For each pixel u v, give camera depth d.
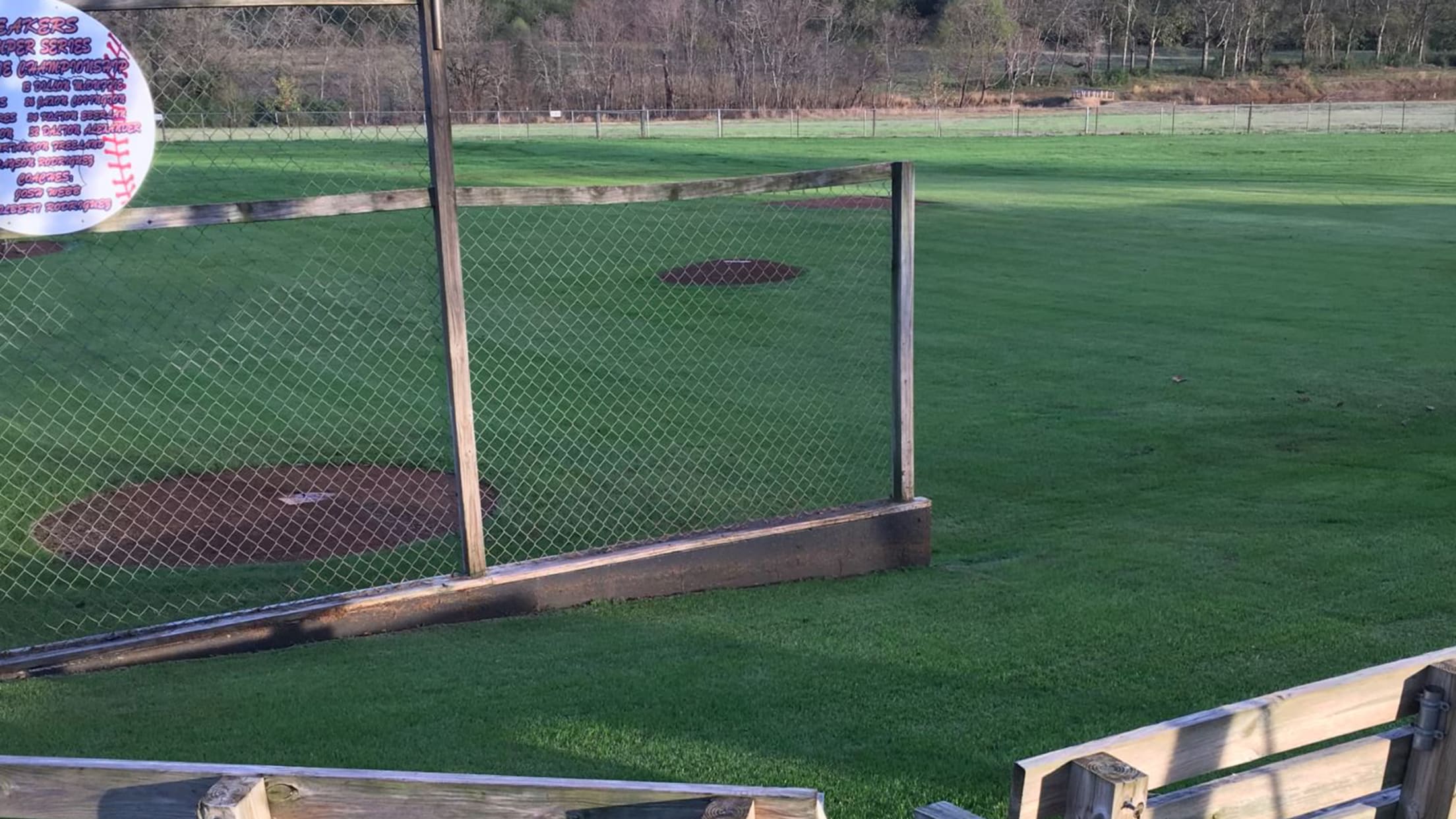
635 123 55.59
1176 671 5.25
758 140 47.34
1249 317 15.14
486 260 18.81
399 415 10.78
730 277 17.91
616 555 6.38
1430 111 60.66
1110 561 6.98
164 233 21.02
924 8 81.06
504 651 5.55
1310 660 5.36
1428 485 8.62
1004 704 4.91
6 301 15.46
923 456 9.63
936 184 31.97
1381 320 14.84
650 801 2.39
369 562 7.28
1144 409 11.03
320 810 2.48
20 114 5.00
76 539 7.56
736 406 11.22
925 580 6.79
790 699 4.97
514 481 9.02
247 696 4.95
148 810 2.54
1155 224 23.94
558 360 12.86
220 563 7.21
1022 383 12.02
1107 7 81.75
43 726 4.62
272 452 9.62
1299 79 72.69
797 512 7.83
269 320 14.80
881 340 13.95
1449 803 3.13
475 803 2.44
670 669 5.31
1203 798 2.90
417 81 10.92
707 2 66.00
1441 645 5.52
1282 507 8.11
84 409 10.80
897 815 4.02
